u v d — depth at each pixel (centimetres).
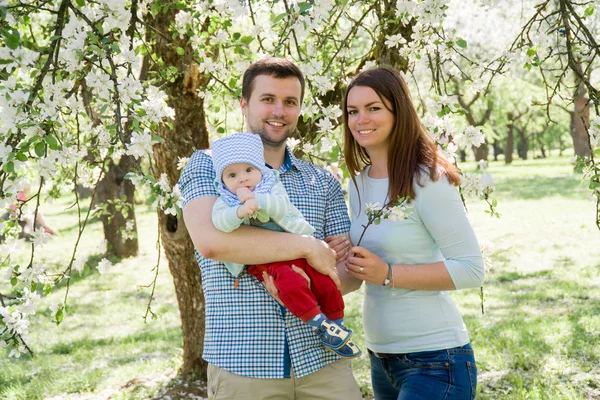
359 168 281
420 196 249
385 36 359
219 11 331
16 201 268
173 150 389
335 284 241
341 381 241
